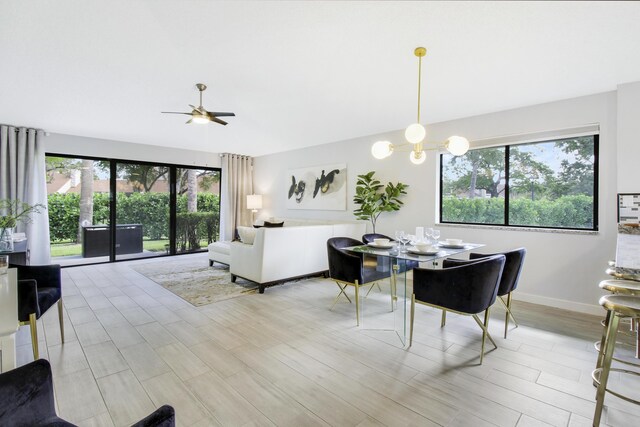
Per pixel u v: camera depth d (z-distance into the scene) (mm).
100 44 2357
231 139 5723
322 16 2010
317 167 6191
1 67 2736
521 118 3707
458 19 2023
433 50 2432
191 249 6898
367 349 2424
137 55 2529
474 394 1854
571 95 3316
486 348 2445
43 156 4953
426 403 1767
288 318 3064
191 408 1709
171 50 2449
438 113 4016
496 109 3824
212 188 7238
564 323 2961
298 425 1587
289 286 4234
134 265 5520
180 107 3854
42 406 998
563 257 3402
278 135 5387
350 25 2105
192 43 2346
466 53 2469
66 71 2822
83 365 2146
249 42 2328
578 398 1823
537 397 1829
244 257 4148
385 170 5070
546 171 3654
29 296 2006
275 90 3289
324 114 4133
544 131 3555
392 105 3744
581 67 2676
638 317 1431
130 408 1703
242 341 2547
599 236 3191
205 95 3438
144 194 6238
